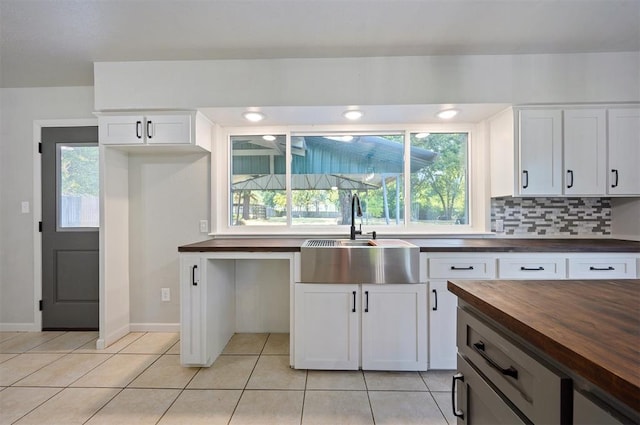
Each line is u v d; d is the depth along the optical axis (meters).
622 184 2.21
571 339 0.62
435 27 1.89
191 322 2.09
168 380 1.95
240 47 2.11
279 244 2.20
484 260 2.02
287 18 1.80
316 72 2.25
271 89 2.26
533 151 2.23
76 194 2.81
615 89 2.18
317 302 2.01
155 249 2.74
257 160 2.83
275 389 1.85
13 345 2.48
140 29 1.90
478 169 2.68
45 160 2.80
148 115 2.33
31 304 2.81
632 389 0.47
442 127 2.73
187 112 2.33
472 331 0.97
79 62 2.32
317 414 1.63
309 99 2.25
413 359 2.00
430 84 2.22
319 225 2.81
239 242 2.38
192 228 2.73
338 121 2.65
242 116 2.49
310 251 2.00
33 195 2.81
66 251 2.81
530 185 2.23
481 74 2.21
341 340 2.01
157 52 2.17
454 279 2.01
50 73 2.52
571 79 2.19
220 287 2.35
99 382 1.93
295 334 2.03
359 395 1.79
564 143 2.23
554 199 2.61
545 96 2.20
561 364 0.62
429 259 2.01
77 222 2.81
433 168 2.79
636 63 2.18
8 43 2.06
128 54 2.20
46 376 2.00
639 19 1.82
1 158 2.81
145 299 2.75
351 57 2.23
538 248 2.01
